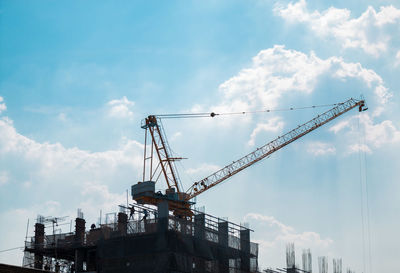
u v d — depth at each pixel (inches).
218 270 3351.4
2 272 1963.6
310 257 4180.6
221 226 3538.4
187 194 5570.9
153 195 4731.8
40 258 3533.5
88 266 3422.7
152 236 3078.2
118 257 3132.4
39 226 3565.5
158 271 2999.5
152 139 5905.5
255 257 3750.0
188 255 3125.0
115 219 3280.0
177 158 5861.2
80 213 3535.9
